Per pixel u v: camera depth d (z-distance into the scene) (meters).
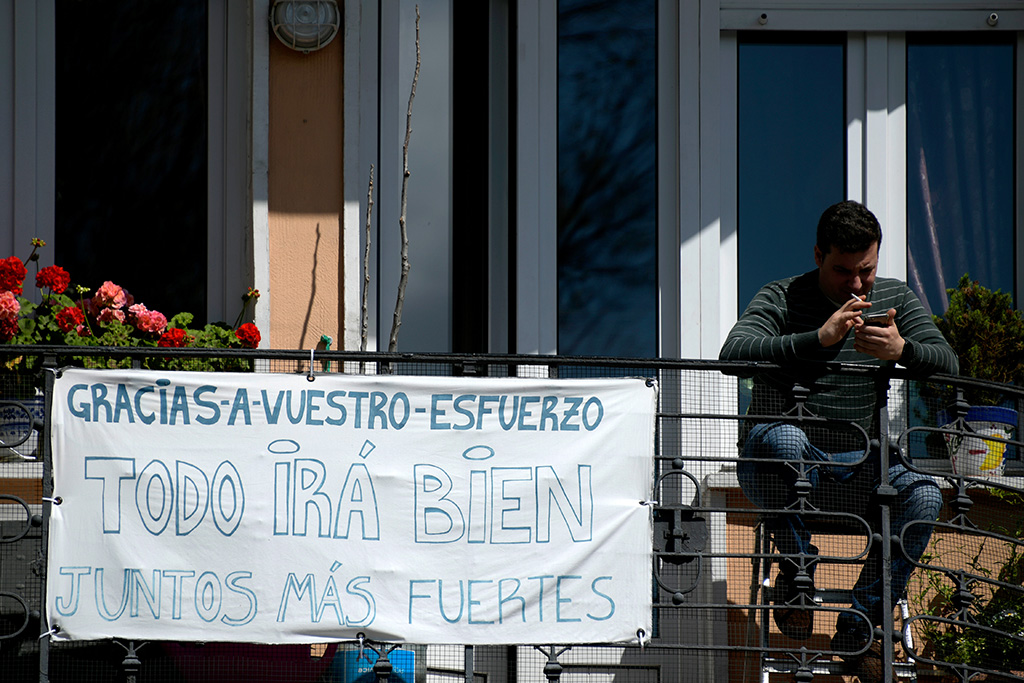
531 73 18.16
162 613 12.96
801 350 13.51
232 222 17.67
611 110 18.23
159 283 17.64
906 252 18.44
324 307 17.05
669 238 18.09
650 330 18.02
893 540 13.48
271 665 13.75
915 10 18.44
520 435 13.38
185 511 13.11
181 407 13.26
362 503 13.19
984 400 16.84
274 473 13.20
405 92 18.09
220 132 17.83
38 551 13.63
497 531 13.23
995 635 14.71
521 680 15.31
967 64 18.52
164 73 17.92
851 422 13.60
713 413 14.98
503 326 18.11
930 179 18.52
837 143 18.50
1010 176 18.52
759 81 18.53
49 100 17.73
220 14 17.95
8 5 17.69
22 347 13.08
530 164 18.06
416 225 18.09
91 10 17.95
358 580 13.09
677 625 14.07
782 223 18.41
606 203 18.14
